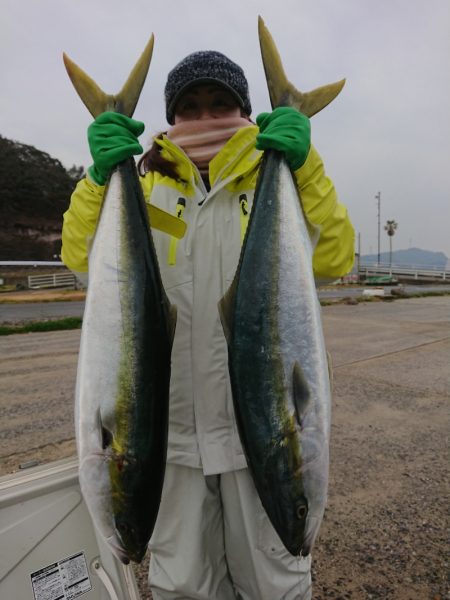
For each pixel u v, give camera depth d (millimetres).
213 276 1726
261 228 1663
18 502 1638
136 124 1713
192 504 1754
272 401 1550
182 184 1820
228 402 1725
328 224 1785
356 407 4621
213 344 1712
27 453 3555
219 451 1690
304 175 1756
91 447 1518
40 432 3990
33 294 23953
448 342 8516
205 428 1709
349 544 2465
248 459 1591
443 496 2918
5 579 1577
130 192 1704
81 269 1926
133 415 1545
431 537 2508
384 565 2301
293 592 1787
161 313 1637
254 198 1693
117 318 1594
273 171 1701
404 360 6824
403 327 10742
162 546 1782
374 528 2598
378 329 10359
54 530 1687
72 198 1880
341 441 3781
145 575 2295
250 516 1729
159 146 1896
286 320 1602
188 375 1730
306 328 1613
